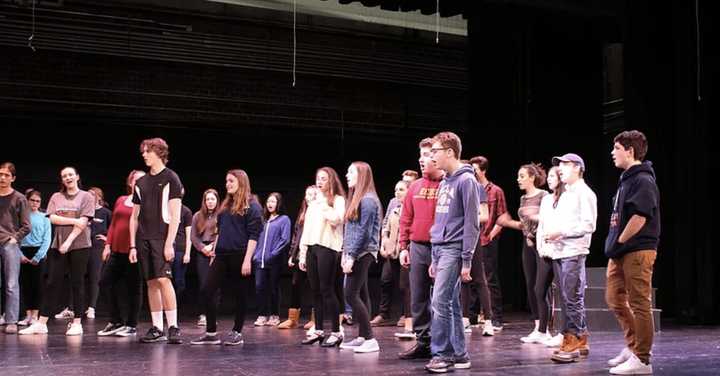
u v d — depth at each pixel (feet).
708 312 25.45
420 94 40.65
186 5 35.22
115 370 13.78
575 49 34.24
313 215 17.76
